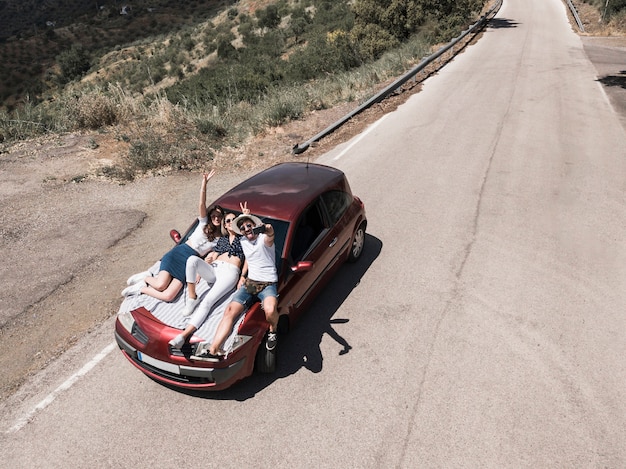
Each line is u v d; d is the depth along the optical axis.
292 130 13.53
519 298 6.27
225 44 60.22
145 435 4.43
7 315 6.26
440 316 5.96
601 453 4.17
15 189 10.21
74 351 5.54
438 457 4.15
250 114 15.15
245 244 4.71
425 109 15.11
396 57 21.42
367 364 5.22
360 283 6.68
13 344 5.74
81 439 4.40
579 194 9.25
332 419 4.55
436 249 7.48
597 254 7.25
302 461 4.14
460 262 7.11
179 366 4.57
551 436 4.33
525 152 11.44
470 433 4.37
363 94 16.75
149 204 9.59
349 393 4.85
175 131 13.12
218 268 4.90
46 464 4.18
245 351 4.66
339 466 4.09
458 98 16.28
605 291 6.38
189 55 75.12
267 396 4.84
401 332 5.70
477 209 8.76
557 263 7.04
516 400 4.72
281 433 4.42
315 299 6.36
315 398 4.80
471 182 9.90
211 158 11.85
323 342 5.57
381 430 4.42
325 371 5.15
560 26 36.06
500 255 7.27
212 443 4.33
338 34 32.62
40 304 6.48
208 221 5.14
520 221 8.29
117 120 14.23
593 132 12.76
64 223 8.80
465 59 23.50
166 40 97.75
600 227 8.03
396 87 16.67
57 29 131.75
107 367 5.28
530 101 15.73
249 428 4.48
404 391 4.86
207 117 13.98
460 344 5.48
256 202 5.73
